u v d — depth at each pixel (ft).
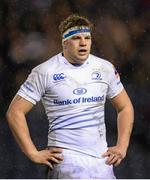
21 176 70.38
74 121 35.68
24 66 81.92
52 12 86.58
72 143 35.70
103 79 36.37
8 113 36.09
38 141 73.97
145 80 83.30
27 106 35.94
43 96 36.29
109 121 75.51
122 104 37.88
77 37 35.45
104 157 36.14
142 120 77.71
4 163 70.74
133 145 74.33
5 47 82.99
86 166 35.55
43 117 74.74
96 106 36.09
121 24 87.04
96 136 36.01
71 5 87.20
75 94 35.65
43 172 70.49
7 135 72.54
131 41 86.12
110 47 85.30
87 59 36.22
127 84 82.79
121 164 71.61
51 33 85.30
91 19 86.84
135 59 84.94
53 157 35.42
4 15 85.61
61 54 36.42
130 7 88.28
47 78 35.47
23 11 86.28
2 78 80.02
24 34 84.79
